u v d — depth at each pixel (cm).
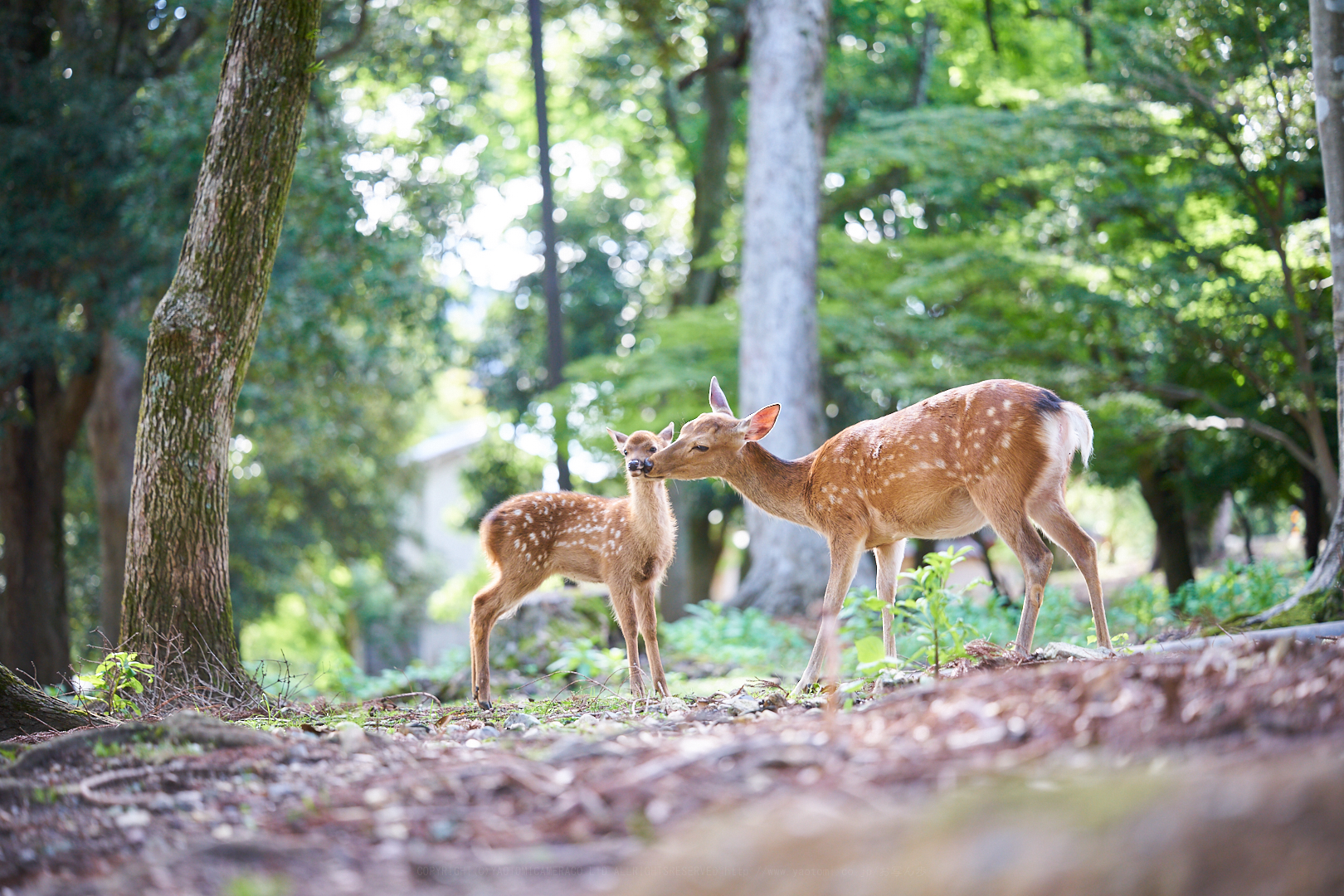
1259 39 1273
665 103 2386
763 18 1705
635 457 686
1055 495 580
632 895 229
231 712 639
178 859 276
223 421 721
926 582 525
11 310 1506
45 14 1612
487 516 719
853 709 431
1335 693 306
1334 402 1463
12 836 322
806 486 668
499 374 2638
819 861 223
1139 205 1512
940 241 1730
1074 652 516
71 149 1450
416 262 1827
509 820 296
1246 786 207
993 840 212
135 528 706
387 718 592
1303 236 1399
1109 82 1434
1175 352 1559
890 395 1950
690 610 1257
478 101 1906
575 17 2216
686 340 1967
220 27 1611
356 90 1866
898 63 2281
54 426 1642
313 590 2789
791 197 1673
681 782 304
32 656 1617
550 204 1638
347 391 2136
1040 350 1619
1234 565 1059
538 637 1060
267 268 732
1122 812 210
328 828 303
